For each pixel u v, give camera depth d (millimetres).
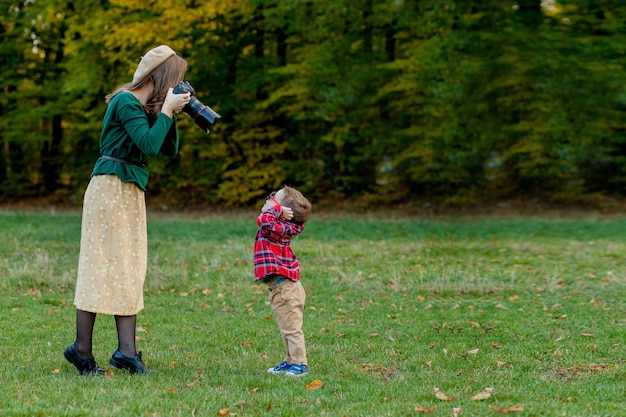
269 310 6703
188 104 4238
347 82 14773
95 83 15719
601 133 14625
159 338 5500
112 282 4176
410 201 16234
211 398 3830
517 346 5168
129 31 14383
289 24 15773
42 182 19938
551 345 5203
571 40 13953
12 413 3471
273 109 16812
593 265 8914
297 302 4410
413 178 15742
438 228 12398
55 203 18250
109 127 4203
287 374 4352
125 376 4238
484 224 12898
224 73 16078
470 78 13883
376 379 4312
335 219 14188
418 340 5441
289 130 17109
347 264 9102
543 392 4023
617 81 14023
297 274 4430
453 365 4664
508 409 3625
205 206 17094
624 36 14000
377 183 16750
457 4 14117
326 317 6367
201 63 15539
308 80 15125
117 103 4152
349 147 16703
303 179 16578
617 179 15742
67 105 17078
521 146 14875
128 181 4199
